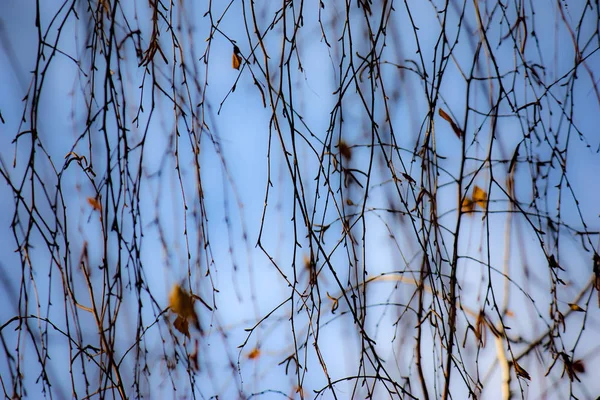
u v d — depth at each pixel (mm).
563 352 1590
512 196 1620
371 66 1536
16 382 1569
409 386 1606
